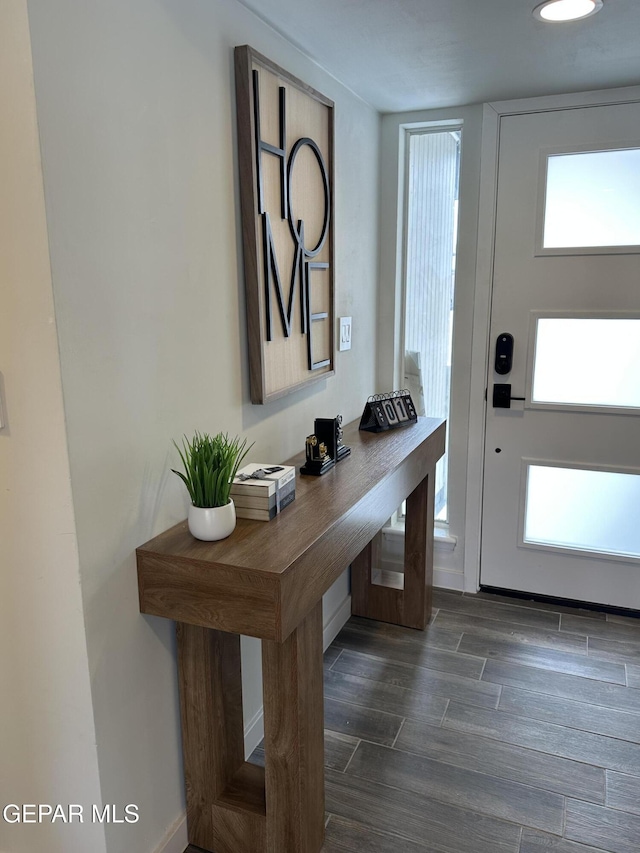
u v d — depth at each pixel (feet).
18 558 4.12
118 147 4.01
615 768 6.07
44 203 3.50
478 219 8.63
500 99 8.14
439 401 9.71
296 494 5.55
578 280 8.40
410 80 7.32
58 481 3.86
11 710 4.47
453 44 6.21
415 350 9.70
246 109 5.22
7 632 4.31
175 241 4.63
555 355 8.73
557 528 9.20
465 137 8.49
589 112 7.96
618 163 8.04
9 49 3.38
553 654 7.94
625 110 7.82
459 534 9.61
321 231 6.88
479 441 9.19
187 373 4.89
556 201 8.39
